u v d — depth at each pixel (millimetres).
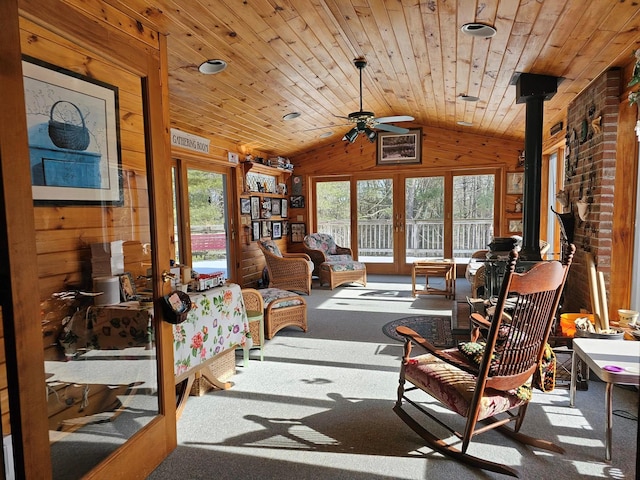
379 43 3521
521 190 6879
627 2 2188
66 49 1722
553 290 1875
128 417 2043
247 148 6496
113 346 2010
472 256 6809
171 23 2820
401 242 7672
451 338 3838
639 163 3041
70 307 1828
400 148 7430
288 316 4020
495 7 2541
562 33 2699
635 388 2686
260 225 6945
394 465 1960
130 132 1996
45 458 1368
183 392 2486
